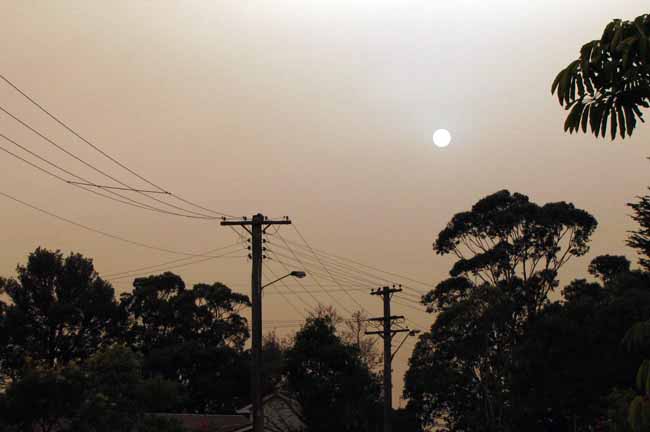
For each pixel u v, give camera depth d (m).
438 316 58.62
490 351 57.47
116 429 22.83
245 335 77.75
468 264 59.72
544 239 57.94
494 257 58.09
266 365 69.75
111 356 23.92
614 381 45.66
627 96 7.85
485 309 56.38
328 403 50.03
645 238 37.19
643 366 7.83
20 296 59.78
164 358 67.50
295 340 52.44
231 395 68.06
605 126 7.93
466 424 59.59
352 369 51.47
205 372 68.38
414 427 62.34
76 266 61.47
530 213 57.81
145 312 73.94
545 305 57.66
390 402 47.78
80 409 21.88
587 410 48.06
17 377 22.92
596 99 7.96
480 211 58.88
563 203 57.66
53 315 58.72
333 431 49.97
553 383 48.34
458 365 58.47
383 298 49.16
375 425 54.41
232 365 69.31
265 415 55.09
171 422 25.36
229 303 77.44
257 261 30.14
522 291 57.72
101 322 61.75
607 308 46.06
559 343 47.97
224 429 38.94
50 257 60.69
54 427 23.41
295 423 55.53
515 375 50.50
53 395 21.33
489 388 57.12
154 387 24.52
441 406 61.22
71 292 60.91
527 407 49.66
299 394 50.84
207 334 75.44
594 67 7.84
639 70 7.74
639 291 45.66
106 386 22.94
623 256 61.47
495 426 56.03
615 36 7.64
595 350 46.81
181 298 74.56
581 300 50.16
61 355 59.88
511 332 57.22
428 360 59.75
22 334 57.75
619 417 27.88
